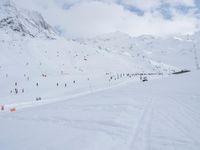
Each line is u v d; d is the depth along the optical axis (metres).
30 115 12.72
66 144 6.86
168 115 10.51
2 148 6.75
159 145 6.67
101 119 10.21
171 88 23.55
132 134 7.78
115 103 15.10
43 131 8.58
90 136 7.62
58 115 11.98
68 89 73.00
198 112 10.95
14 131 8.79
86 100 18.91
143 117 10.30
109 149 6.46
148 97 17.52
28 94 69.94
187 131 7.96
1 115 13.65
